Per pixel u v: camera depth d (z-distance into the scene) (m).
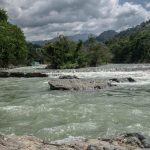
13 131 15.77
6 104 23.34
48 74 51.56
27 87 35.59
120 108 20.64
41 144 10.95
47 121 17.53
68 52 87.62
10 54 91.38
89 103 22.75
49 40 89.62
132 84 35.53
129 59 169.12
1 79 48.16
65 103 22.81
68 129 15.64
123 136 11.77
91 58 98.44
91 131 15.21
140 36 173.00
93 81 34.31
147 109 20.22
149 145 10.84
